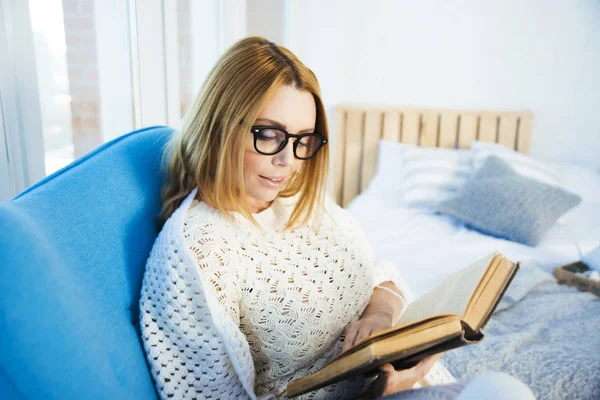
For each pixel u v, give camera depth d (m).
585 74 2.67
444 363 1.08
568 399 0.97
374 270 1.01
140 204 0.77
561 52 2.66
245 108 0.69
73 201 0.63
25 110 1.06
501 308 1.36
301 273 0.80
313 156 0.80
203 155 0.73
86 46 1.26
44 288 0.46
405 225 2.15
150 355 0.66
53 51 1.16
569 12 2.61
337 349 0.84
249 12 2.41
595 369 1.02
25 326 0.43
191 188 0.77
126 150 0.81
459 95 2.77
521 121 2.70
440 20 2.69
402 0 2.67
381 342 0.56
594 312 1.34
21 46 1.03
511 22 2.65
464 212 2.14
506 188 2.13
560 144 2.79
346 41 2.74
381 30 2.72
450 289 0.74
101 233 0.66
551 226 2.01
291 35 2.57
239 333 0.67
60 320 0.47
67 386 0.46
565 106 2.73
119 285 0.66
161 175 0.85
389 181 2.56
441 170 2.47
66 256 0.57
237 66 0.71
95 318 0.56
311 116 0.75
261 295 0.75
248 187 0.76
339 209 0.97
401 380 0.72
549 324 1.28
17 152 1.04
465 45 2.70
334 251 0.86
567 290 1.51
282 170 0.74
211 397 0.69
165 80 1.58
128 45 1.37
